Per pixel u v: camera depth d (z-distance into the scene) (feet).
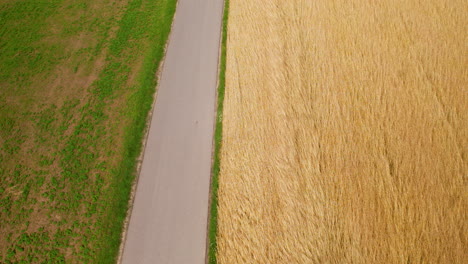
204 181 28.76
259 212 26.45
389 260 23.99
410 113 30.76
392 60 34.60
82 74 37.06
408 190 26.61
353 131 30.14
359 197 26.61
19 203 28.84
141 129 32.12
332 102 32.12
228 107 32.53
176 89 34.71
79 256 26.00
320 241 24.95
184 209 27.43
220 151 30.01
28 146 32.19
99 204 28.25
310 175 27.84
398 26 37.27
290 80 33.99
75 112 34.09
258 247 25.07
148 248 25.86
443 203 25.95
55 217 27.91
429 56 34.47
